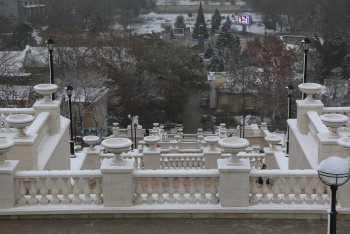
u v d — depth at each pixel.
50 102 26.14
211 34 191.12
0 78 90.06
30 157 21.64
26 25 150.00
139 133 70.44
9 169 18.83
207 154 30.39
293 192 19.86
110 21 191.38
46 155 23.64
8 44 127.94
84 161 31.03
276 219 19.05
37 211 19.00
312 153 24.20
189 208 19.00
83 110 81.50
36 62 99.06
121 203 19.08
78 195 19.31
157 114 99.75
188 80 105.25
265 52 102.50
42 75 91.19
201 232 18.33
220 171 18.80
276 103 89.50
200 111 109.56
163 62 100.62
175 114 102.00
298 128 27.03
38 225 18.77
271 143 31.98
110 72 95.81
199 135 61.72
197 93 115.00
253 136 72.50
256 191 19.31
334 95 90.62
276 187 19.22
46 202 19.28
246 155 32.03
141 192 19.38
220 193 19.02
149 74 98.12
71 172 19.23
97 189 19.20
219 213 19.03
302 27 179.38
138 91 96.94
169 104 99.69
